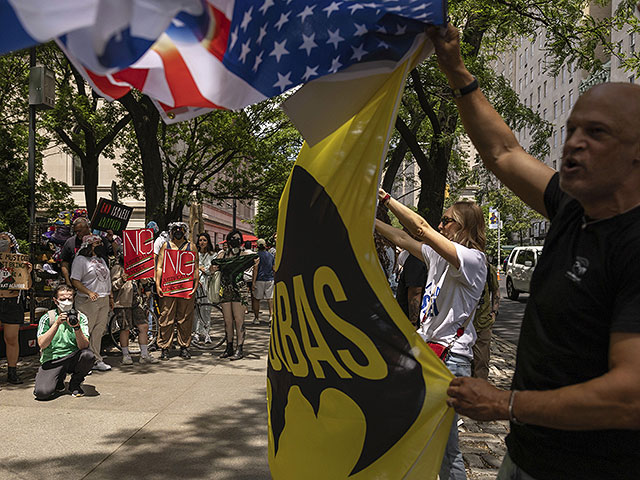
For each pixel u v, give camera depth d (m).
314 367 2.23
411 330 2.02
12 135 17.84
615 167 1.38
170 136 17.75
